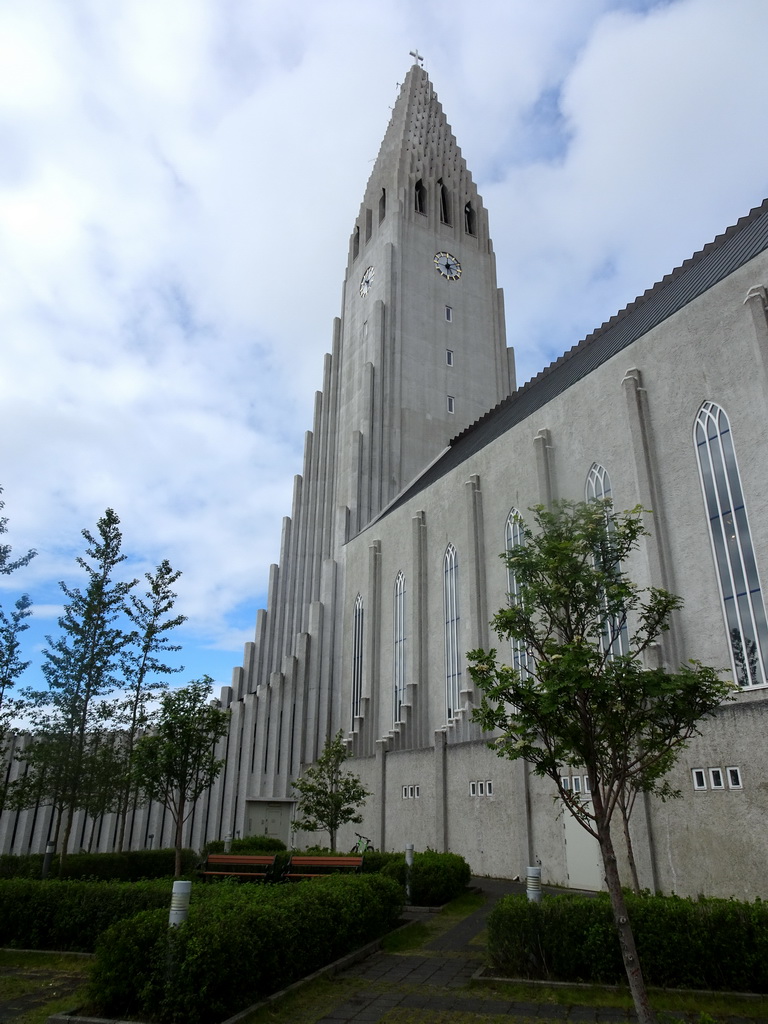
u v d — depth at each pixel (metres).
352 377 60.81
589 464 28.03
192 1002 9.16
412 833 32.19
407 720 36.28
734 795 17.88
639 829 20.05
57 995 10.72
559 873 23.20
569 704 9.90
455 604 35.94
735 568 21.44
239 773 43.72
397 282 58.97
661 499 24.34
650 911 11.11
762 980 10.32
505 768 26.62
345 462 57.19
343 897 13.54
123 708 24.38
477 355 60.88
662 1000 10.13
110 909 13.35
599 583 11.27
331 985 11.44
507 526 32.69
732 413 22.42
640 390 25.84
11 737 25.48
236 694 56.72
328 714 46.28
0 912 13.82
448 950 14.02
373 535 46.03
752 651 20.47
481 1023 9.51
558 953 11.30
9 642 21.72
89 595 24.22
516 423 33.38
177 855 20.58
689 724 10.35
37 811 36.12
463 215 65.88
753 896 16.94
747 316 22.52
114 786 24.34
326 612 48.47
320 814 26.98
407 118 66.94
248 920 10.39
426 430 56.03
